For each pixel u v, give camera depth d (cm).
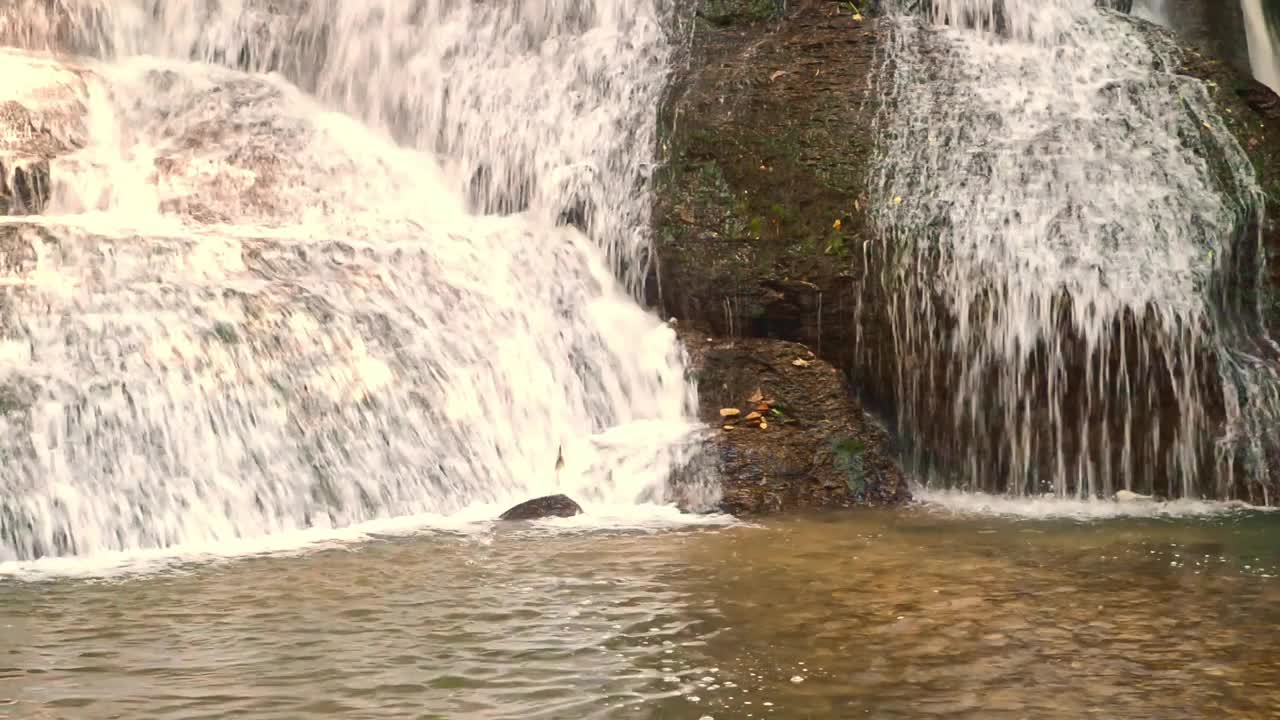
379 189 1211
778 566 686
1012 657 511
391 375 907
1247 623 564
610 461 930
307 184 1179
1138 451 975
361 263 975
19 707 448
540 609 585
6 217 929
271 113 1259
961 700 459
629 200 1147
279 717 441
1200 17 1402
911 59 1146
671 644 529
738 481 912
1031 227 1012
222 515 776
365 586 631
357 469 846
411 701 457
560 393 1001
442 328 970
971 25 1234
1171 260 995
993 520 860
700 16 1251
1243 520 867
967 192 1037
